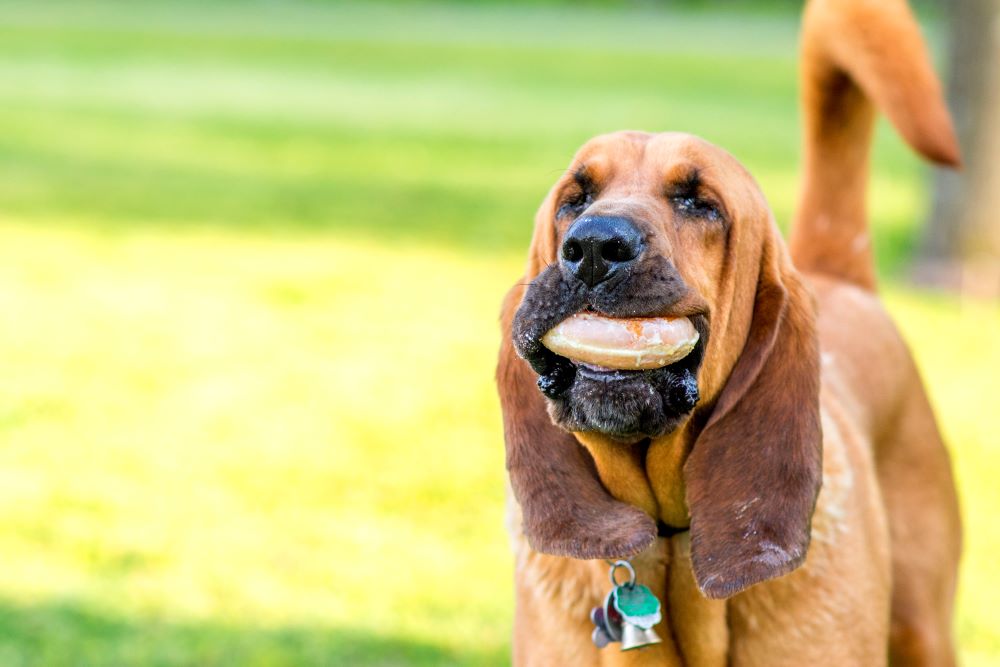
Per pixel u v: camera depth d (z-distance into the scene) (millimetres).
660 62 43594
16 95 32344
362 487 9703
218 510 9297
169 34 49562
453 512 9305
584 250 4273
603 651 5152
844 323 6336
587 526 4832
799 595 5051
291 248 17797
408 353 13047
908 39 6363
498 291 15672
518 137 27969
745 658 5117
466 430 10898
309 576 8305
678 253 4621
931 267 16484
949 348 13562
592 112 31453
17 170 23062
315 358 12852
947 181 16312
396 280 16094
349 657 7328
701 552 4758
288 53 44281
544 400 5008
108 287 15508
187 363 12648
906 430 6398
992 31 15781
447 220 19891
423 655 7355
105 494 9523
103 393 11734
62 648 7328
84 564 8422
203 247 17719
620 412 4344
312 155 25672
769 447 4816
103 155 24859
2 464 10062
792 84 37500
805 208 6895
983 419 11289
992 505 9453
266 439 10641
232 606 7895
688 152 4777
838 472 5289
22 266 16375
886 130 32406
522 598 5383
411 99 34062
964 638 7625
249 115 30672
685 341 4320
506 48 47875
